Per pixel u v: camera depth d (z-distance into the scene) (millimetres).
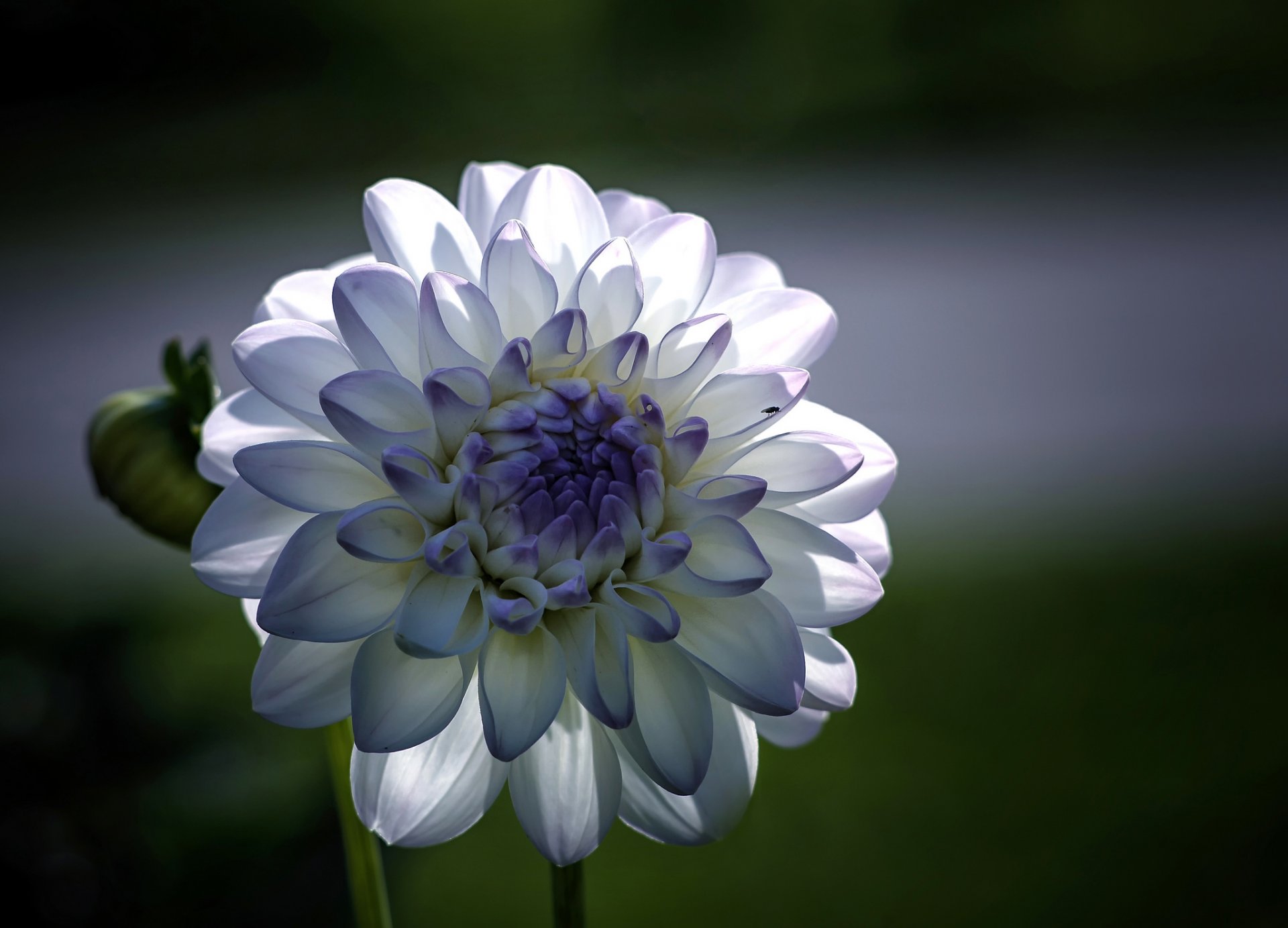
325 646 347
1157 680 899
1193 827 754
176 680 761
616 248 355
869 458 367
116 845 613
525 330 366
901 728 855
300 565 336
